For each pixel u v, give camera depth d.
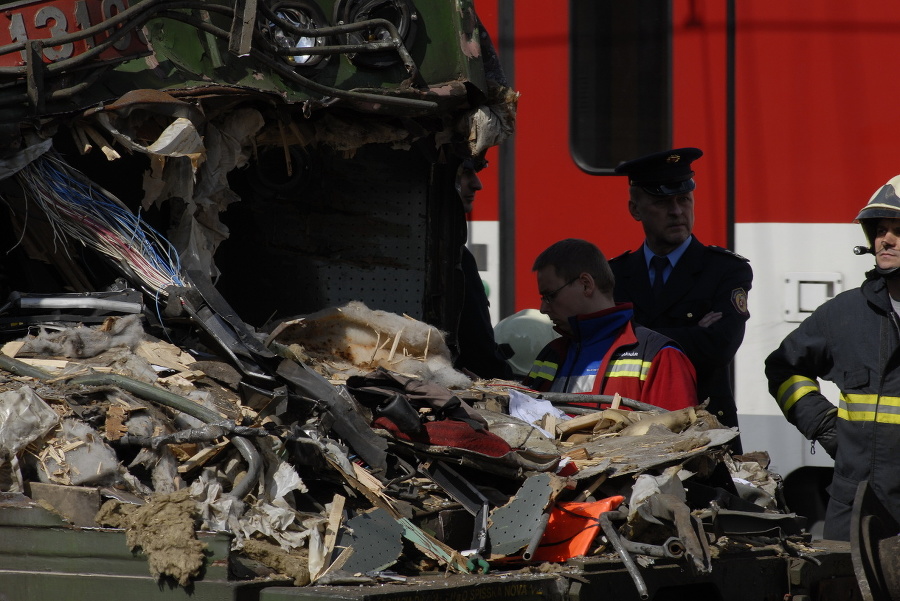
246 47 12.46
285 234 16.36
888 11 19.78
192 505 8.80
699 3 20.30
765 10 20.03
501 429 11.85
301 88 13.83
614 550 10.19
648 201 17.62
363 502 10.30
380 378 11.47
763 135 20.02
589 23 20.67
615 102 20.58
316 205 16.31
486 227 20.86
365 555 9.36
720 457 11.66
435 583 8.98
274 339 13.20
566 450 12.12
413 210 16.30
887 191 14.52
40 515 8.98
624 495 10.95
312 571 8.93
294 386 11.19
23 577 8.94
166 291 12.12
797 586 11.30
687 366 14.43
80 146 12.10
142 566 8.60
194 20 12.60
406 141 15.22
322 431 10.84
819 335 15.59
